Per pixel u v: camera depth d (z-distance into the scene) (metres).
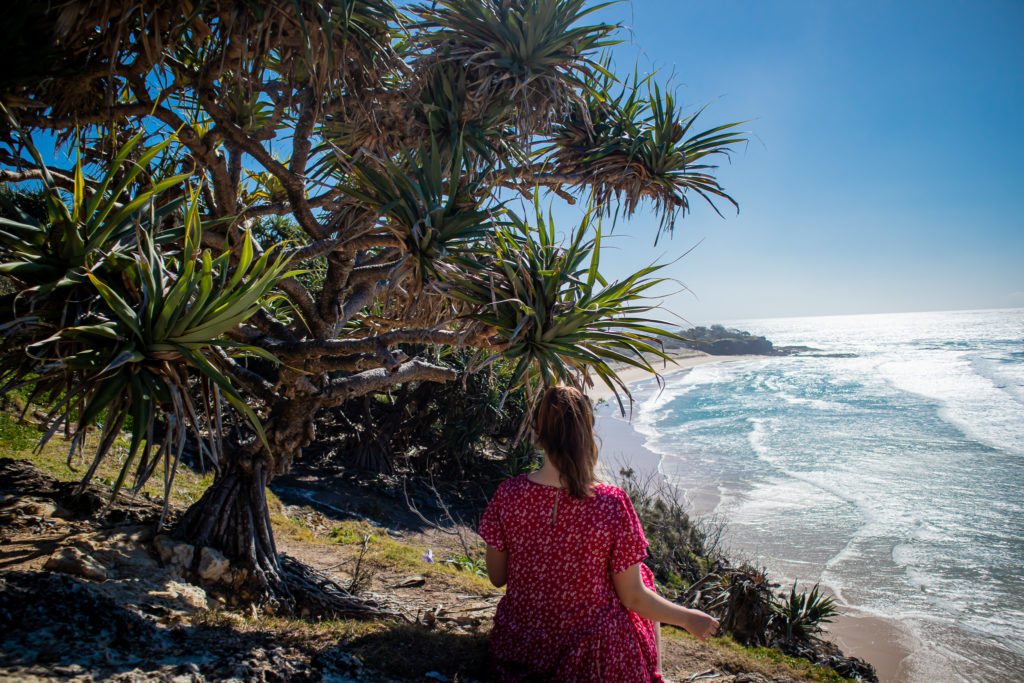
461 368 13.85
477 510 13.91
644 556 1.78
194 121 4.79
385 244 4.17
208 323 2.80
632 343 3.93
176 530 3.98
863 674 7.99
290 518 8.26
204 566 3.69
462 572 6.93
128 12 3.53
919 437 31.22
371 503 11.88
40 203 4.43
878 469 24.20
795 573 13.57
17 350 2.89
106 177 2.96
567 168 6.91
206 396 3.10
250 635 2.65
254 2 3.98
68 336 2.64
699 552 12.95
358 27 4.52
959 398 46.69
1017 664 9.91
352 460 14.32
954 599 12.33
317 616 3.94
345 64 4.28
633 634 1.80
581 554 1.78
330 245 4.18
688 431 35.41
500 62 5.34
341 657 2.46
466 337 4.02
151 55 3.77
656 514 13.16
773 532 16.38
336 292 4.55
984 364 73.56
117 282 2.95
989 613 11.70
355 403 15.71
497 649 1.88
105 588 2.89
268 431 4.32
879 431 33.44
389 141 5.33
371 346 3.98
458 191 4.21
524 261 3.87
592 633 1.74
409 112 5.29
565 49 5.75
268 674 2.12
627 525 1.78
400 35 4.98
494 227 4.07
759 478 22.88
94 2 3.59
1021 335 138.12
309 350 4.00
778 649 7.59
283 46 4.55
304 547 6.52
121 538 3.62
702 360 102.88
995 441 29.70
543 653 1.76
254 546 4.03
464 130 5.31
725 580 8.17
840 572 13.65
